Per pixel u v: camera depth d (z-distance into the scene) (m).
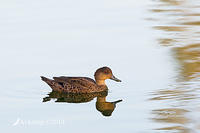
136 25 28.39
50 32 26.84
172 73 20.22
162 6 32.84
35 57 22.80
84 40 25.45
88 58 22.61
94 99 18.47
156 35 26.47
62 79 19.55
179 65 21.23
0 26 27.94
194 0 34.28
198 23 28.89
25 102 17.72
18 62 22.09
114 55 23.02
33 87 19.33
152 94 18.00
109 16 30.17
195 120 15.21
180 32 27.06
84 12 31.00
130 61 22.11
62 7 32.12
